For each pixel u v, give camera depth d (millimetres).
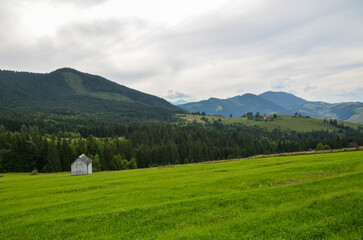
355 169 30891
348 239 12195
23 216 22359
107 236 15625
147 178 46500
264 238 13070
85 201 26422
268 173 34062
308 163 42250
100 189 36531
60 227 17953
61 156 113188
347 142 177750
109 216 19156
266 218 15359
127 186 36312
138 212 19312
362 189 18547
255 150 173875
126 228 16562
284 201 18734
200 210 18562
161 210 19172
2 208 27297
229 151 172500
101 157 116938
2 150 109062
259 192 21656
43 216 21422
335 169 32500
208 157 158500
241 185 27750
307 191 20516
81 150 122250
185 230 15172
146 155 138875
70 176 73312
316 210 15688
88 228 17219
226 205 19141
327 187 20969
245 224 14891
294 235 13008
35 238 16484
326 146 153625
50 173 98875
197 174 45312
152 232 15477
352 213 14656
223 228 14758
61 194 34750
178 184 33219
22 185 51562
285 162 50250
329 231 13141
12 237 16984
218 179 33125
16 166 109688
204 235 13977
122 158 127375
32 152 114625
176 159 146125
